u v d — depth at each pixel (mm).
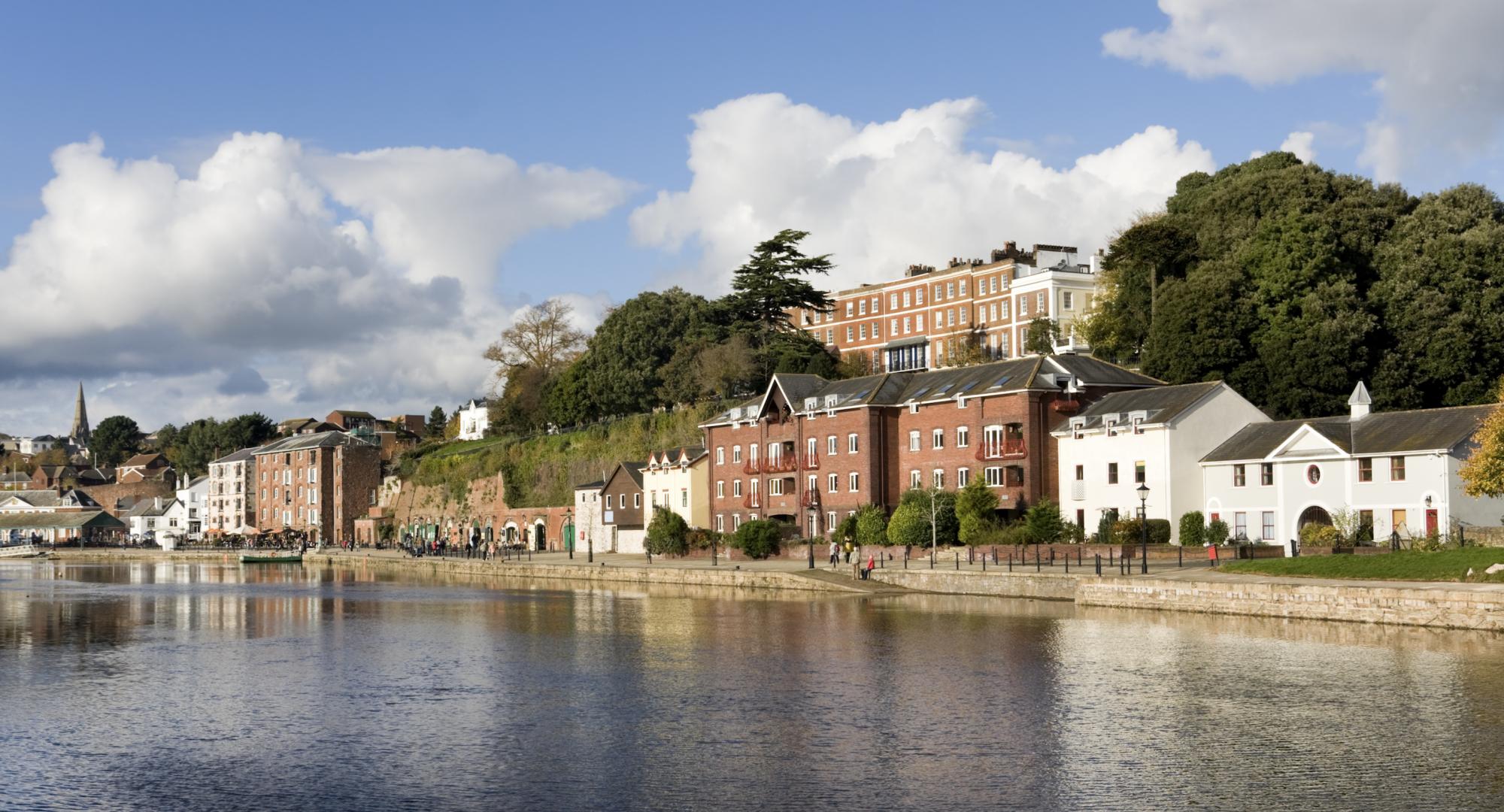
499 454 170375
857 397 112625
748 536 111438
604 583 106188
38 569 155750
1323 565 66938
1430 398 100375
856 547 101562
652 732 38562
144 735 38719
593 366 165625
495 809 30422
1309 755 34844
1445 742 36031
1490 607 54438
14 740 38156
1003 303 158125
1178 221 120312
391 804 30906
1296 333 99500
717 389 144625
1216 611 64500
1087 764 34125
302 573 138625
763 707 42375
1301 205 105875
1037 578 75875
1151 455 91188
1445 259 98688
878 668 50344
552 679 48844
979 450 102938
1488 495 71750
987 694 44219
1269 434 89062
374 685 47844
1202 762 34219
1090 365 103750
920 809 30094
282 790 32250
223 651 58656
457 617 74688
